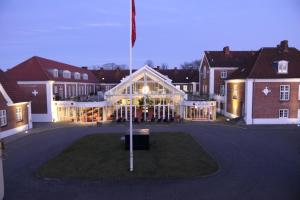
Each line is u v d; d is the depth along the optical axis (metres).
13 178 14.58
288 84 32.88
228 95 40.56
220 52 51.47
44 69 38.84
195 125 33.16
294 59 34.31
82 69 60.12
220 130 29.56
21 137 26.77
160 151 19.77
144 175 14.53
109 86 64.50
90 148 21.02
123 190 12.66
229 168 15.91
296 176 14.51
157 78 37.03
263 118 33.31
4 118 26.95
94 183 13.58
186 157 18.06
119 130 30.19
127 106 37.34
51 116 37.78
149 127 31.88
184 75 65.75
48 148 21.73
